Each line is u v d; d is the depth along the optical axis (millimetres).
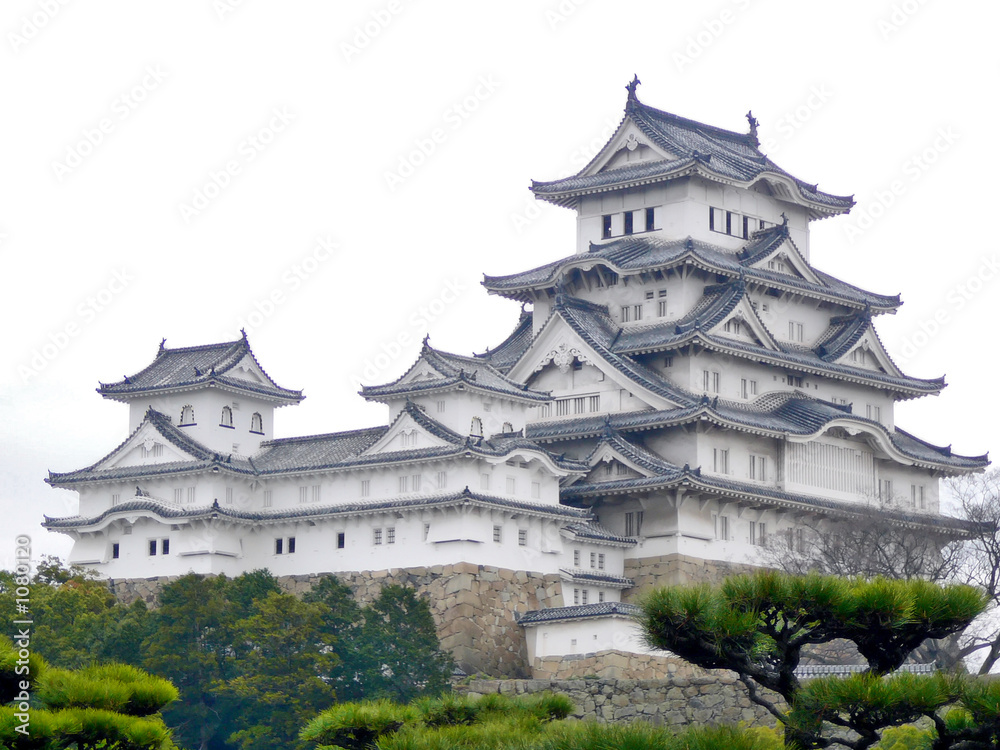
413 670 112312
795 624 52469
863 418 144750
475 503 122312
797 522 141125
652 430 138125
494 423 131125
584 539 130750
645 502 134375
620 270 144875
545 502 130750
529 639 124875
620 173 152125
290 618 112875
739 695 107812
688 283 144250
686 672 121125
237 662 112062
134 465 135500
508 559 125812
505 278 153750
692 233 147625
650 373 142125
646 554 133625
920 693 50094
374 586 126000
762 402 144750
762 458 140500
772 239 150875
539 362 145250
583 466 134250
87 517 135500
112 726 60031
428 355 130500
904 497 150750
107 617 116438
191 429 135375
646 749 49156
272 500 133750
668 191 149500
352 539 128250
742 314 143250
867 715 50875
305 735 67438
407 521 125875
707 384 141375
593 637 121000
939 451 155750
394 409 132500
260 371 138750
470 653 120812
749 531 138500
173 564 130125
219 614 114812
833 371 148875
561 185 154000
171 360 140500
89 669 64188
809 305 153875
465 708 70125
